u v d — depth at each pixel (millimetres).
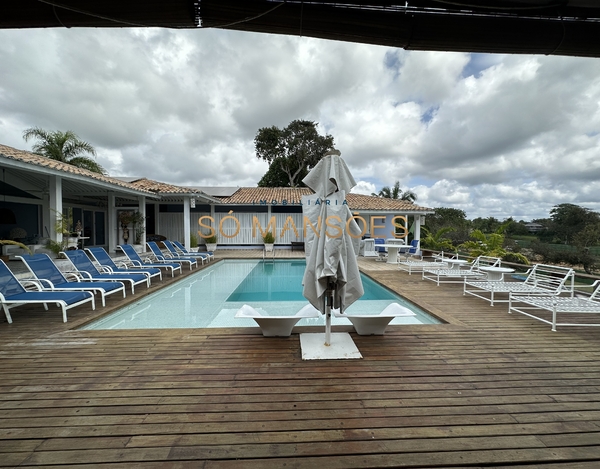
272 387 2559
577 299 4621
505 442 1929
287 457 1788
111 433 1972
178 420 2109
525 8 1630
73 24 1596
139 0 1504
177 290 7793
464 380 2709
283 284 8680
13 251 9094
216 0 1560
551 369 2945
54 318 4500
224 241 17141
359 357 3127
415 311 5660
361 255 14750
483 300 5910
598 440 1966
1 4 1530
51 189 7211
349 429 2033
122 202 15320
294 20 1650
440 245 15898
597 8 1682
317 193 3146
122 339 3678
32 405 2277
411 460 1772
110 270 6969
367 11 1668
